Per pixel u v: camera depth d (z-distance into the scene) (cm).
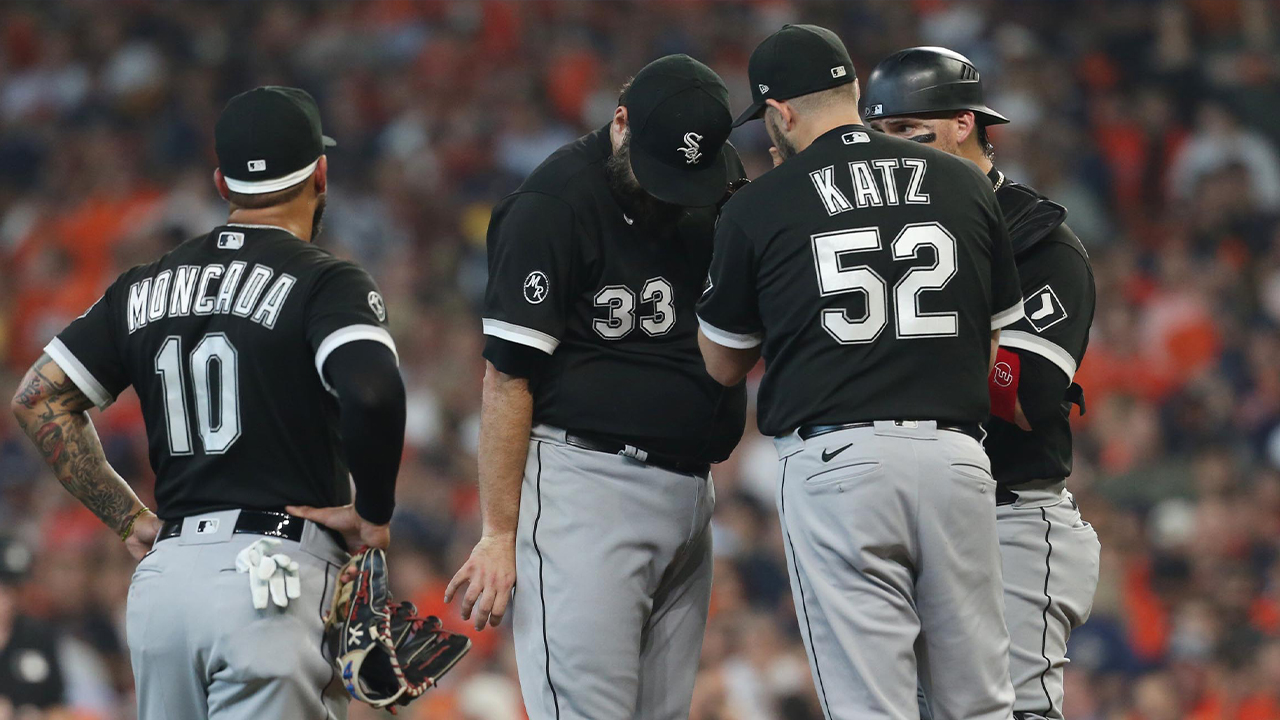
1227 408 4194
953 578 1252
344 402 1217
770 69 1329
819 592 1262
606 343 1382
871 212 1253
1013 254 1329
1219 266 4784
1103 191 5450
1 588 2352
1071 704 3130
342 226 5269
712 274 1302
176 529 1286
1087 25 6253
